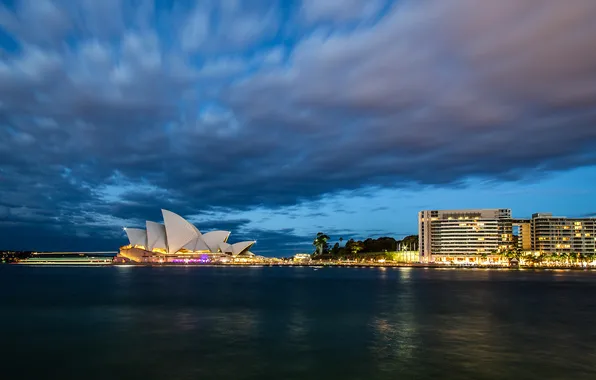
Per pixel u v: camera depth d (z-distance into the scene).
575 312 53.81
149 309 55.16
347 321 45.97
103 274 164.62
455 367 28.53
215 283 108.19
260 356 31.14
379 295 75.56
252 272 188.38
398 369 28.11
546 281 125.31
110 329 41.12
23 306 58.16
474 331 40.47
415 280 125.00
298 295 75.06
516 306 59.84
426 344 34.91
